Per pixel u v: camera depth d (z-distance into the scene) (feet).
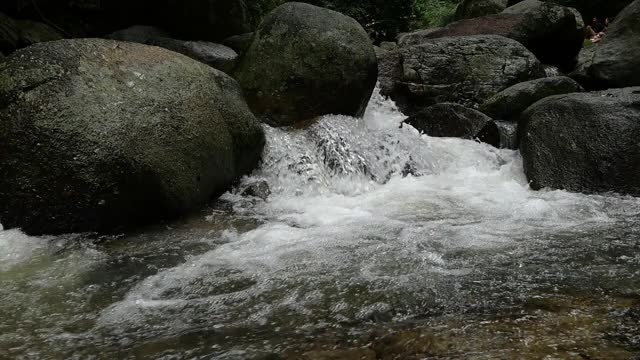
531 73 26.96
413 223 14.06
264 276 10.81
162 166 13.75
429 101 26.91
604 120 17.60
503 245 12.12
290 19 21.08
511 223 13.88
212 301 9.86
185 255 12.17
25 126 12.92
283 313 9.25
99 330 8.97
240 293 10.11
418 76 26.99
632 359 7.03
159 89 14.64
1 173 13.07
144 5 33.83
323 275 10.70
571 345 7.49
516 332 7.98
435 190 17.70
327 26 21.07
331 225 14.10
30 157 12.89
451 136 22.31
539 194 16.90
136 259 11.98
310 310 9.30
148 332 8.83
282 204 16.30
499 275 10.38
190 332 8.75
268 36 21.02
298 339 8.31
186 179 14.43
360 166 19.01
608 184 16.63
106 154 12.96
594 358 7.09
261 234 13.44
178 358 7.93
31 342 8.61
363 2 48.73
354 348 7.89
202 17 34.53
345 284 10.23
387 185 18.49
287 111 20.43
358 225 14.03
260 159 18.33
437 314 8.90
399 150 20.04
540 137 18.52
